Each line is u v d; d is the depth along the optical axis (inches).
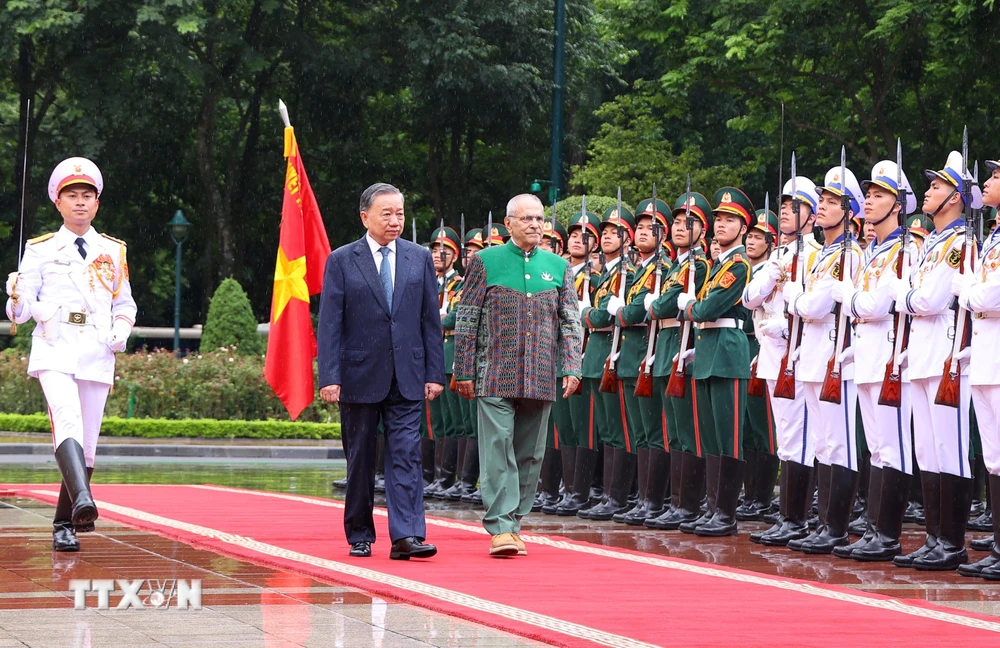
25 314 313.4
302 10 1259.2
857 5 956.0
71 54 1163.3
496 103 1237.7
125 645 199.5
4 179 1355.8
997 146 1014.4
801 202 380.5
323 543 330.0
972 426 409.4
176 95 1205.1
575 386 331.6
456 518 424.8
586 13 1243.8
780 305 376.8
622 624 221.6
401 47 1232.2
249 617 223.9
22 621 218.2
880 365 324.5
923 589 277.4
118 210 1364.4
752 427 423.2
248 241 1405.0
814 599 251.6
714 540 369.7
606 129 1138.0
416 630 214.5
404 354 309.6
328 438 868.0
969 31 904.3
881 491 324.8
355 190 1400.1
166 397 876.0
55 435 310.0
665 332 404.2
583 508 443.8
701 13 1042.1
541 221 331.6
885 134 1011.9
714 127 1330.0
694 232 398.0
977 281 290.0
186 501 441.4
